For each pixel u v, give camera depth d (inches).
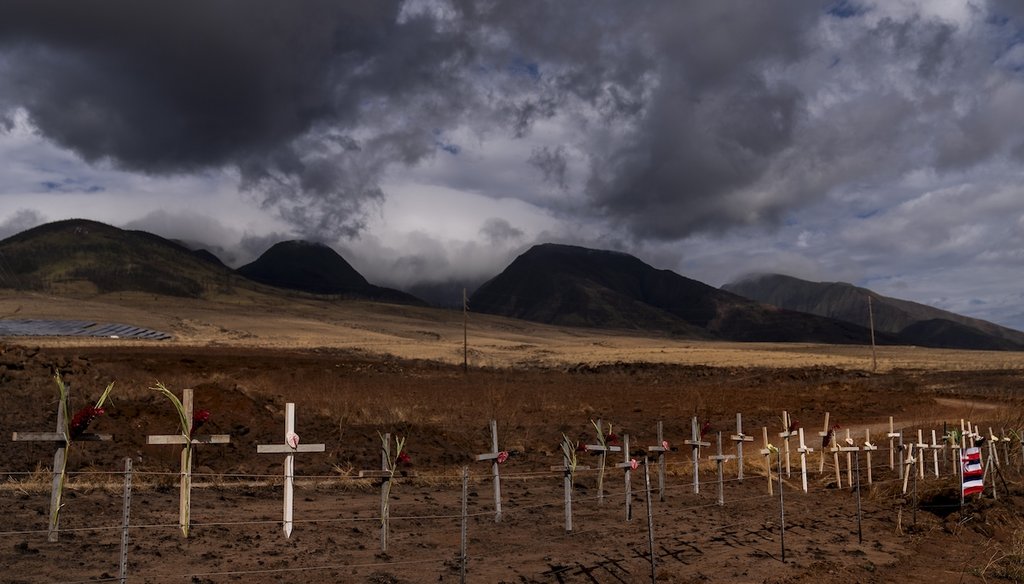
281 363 2487.7
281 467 697.6
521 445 935.0
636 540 503.5
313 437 804.6
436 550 457.1
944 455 821.2
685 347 6712.6
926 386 2363.4
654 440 1044.5
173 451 701.9
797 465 854.5
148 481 594.9
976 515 626.2
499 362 3855.8
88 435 426.3
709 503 638.5
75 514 475.8
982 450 794.8
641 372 3068.4
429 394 1482.5
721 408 1465.3
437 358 3838.6
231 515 512.7
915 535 571.5
